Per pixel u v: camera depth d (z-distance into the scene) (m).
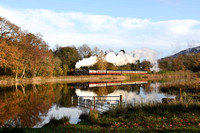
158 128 6.93
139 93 21.19
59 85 31.98
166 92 21.30
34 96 18.88
